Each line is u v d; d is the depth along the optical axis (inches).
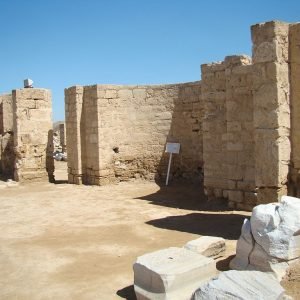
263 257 226.4
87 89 673.6
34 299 226.5
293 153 312.7
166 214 438.9
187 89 650.8
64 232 369.7
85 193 597.9
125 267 271.0
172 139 676.1
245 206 439.8
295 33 306.2
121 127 685.3
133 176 699.4
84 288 238.8
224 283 181.3
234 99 441.4
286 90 308.7
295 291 205.6
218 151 476.1
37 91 722.8
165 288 205.2
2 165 858.1
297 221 224.1
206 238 282.8
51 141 745.0
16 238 353.7
